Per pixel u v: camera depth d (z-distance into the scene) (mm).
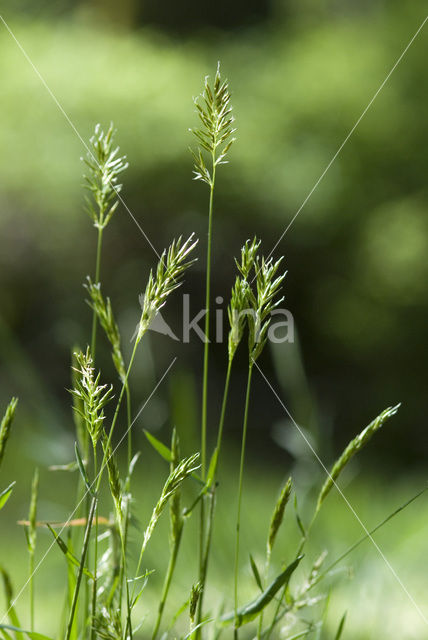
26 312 9898
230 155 10195
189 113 10250
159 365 9492
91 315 9758
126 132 10023
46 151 9891
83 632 1194
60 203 9820
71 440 1809
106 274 9984
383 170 10438
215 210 10188
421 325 9867
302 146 10531
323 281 10664
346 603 2080
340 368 10945
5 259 9789
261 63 11586
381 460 8516
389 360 10102
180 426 1408
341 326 10453
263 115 10648
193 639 1127
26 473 5914
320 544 2242
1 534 4398
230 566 2131
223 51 12148
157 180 9992
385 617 2059
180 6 14469
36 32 11219
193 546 2125
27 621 2492
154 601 1979
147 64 10719
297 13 14195
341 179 10445
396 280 10023
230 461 7250
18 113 9961
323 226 10430
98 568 1261
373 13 12352
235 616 1083
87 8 13375
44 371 9211
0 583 2873
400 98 10531
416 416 9211
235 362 10594
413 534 2770
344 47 11250
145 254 10070
